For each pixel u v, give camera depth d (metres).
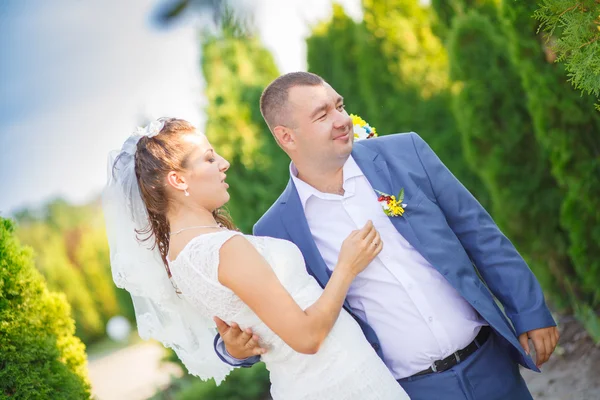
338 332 2.43
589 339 4.45
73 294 14.55
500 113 4.78
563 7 2.55
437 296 2.61
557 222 4.67
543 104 4.03
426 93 7.31
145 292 2.61
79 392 3.18
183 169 2.43
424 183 2.69
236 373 6.54
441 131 7.20
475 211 2.71
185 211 2.46
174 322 2.65
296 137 2.59
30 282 3.23
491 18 5.35
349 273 2.40
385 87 7.41
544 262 4.80
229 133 7.34
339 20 8.12
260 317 2.29
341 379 2.38
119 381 10.64
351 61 8.04
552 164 4.40
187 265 2.35
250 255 2.29
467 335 2.60
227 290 2.32
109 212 2.59
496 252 2.67
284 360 2.43
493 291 2.71
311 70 8.43
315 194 2.69
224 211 2.69
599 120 3.90
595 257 4.10
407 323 2.60
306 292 2.46
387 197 2.62
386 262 2.62
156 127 2.49
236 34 8.85
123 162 2.54
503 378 2.64
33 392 2.97
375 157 2.74
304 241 2.68
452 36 4.96
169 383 8.61
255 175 7.30
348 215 2.68
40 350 3.09
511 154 4.77
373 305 2.63
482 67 4.84
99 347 14.28
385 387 2.42
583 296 4.68
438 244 2.60
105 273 14.83
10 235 3.29
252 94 7.48
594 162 3.98
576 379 4.11
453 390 2.57
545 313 2.60
